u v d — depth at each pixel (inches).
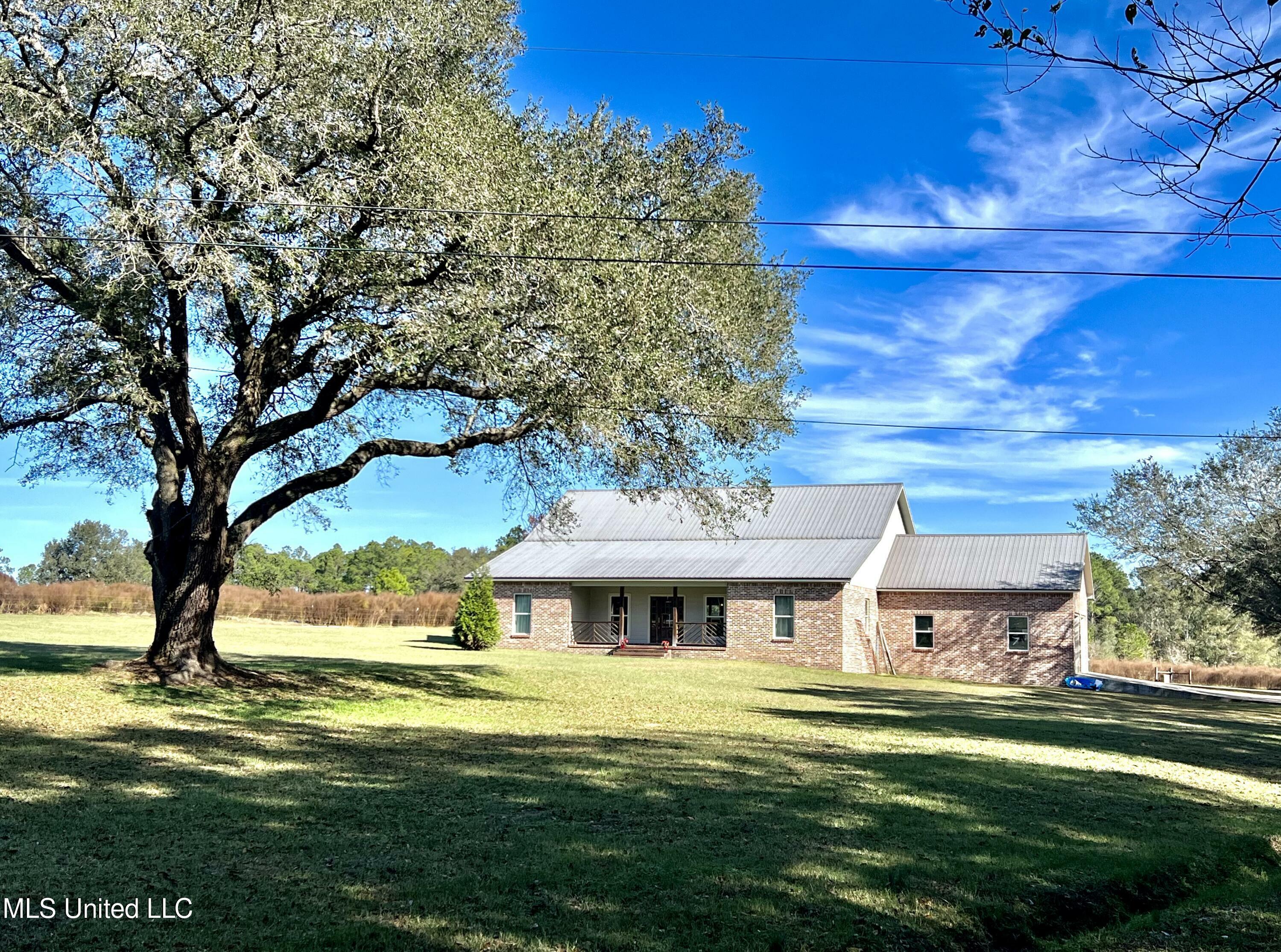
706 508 709.9
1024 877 269.4
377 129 513.3
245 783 355.6
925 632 1391.5
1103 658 2279.8
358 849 269.1
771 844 288.0
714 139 617.6
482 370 522.9
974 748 528.1
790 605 1317.7
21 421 600.4
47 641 1015.6
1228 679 1849.2
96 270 465.1
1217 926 259.3
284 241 505.0
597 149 581.3
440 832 289.3
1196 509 1384.1
